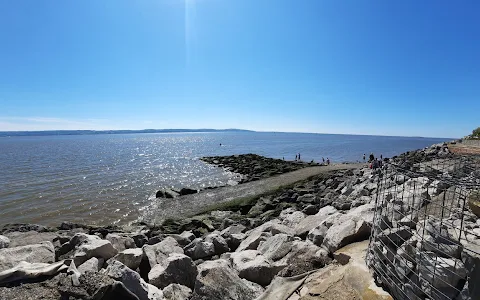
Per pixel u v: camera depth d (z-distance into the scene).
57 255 8.32
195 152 83.81
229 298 5.88
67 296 5.04
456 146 32.09
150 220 18.78
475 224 6.53
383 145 142.88
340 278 5.77
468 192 7.72
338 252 6.80
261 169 39.38
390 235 5.95
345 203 12.03
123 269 5.70
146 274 8.04
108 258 7.95
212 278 6.18
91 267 7.06
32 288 5.20
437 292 4.54
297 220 12.06
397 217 7.24
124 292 5.24
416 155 30.25
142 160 57.25
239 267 7.14
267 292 6.00
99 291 5.07
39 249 7.33
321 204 15.24
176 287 6.28
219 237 10.09
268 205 19.41
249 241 9.76
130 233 12.88
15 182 30.89
